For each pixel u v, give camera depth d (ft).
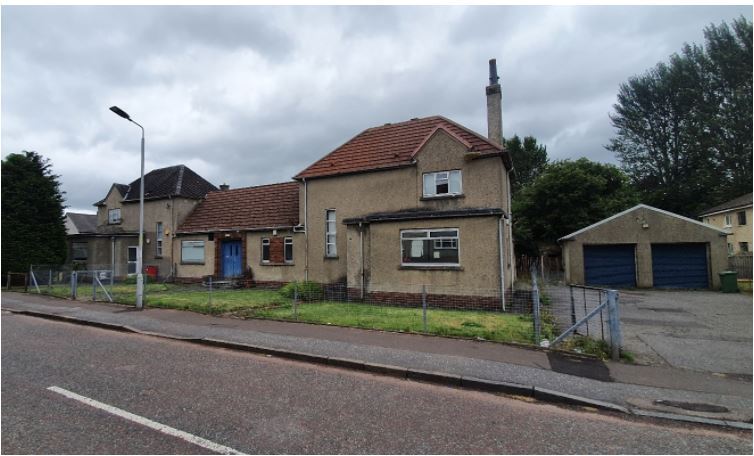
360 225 49.06
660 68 144.05
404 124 58.08
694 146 131.64
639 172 146.10
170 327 31.04
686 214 133.08
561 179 107.96
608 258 69.56
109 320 33.86
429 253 44.62
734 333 30.66
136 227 78.38
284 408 15.89
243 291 56.24
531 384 18.63
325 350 24.11
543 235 115.44
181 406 15.87
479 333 28.02
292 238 60.29
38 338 28.37
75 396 16.78
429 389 18.78
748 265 74.43
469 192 45.96
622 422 15.33
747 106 123.44
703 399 17.28
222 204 74.18
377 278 46.60
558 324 33.06
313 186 57.93
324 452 12.43
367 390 18.34
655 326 33.60
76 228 154.40
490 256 41.52
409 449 12.74
